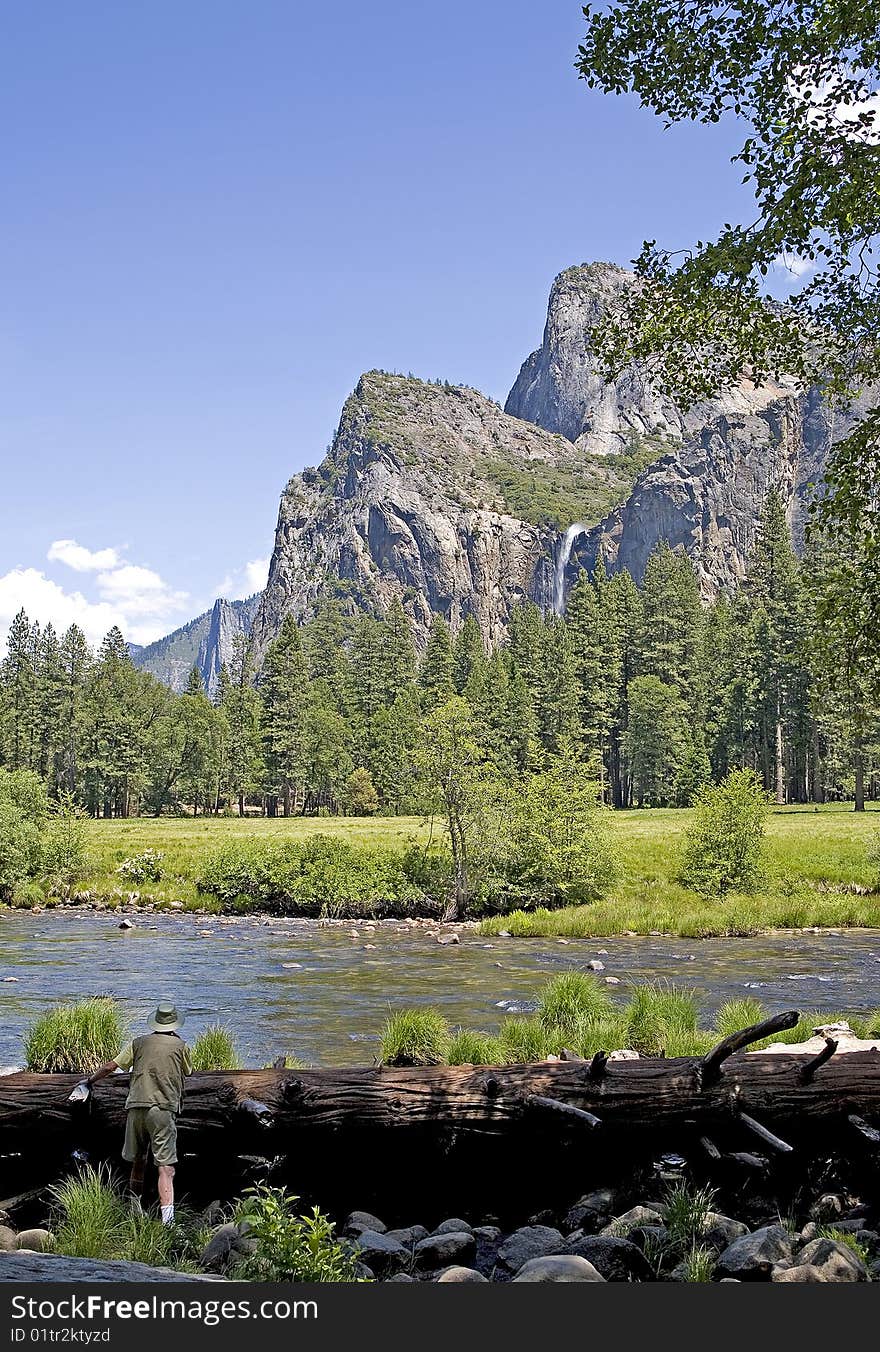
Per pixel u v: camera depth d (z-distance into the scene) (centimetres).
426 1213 801
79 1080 807
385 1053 1181
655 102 883
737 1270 611
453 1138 778
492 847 3862
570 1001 1431
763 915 3428
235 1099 786
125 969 2520
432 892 3966
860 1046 1120
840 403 988
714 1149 768
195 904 4122
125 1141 756
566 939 3238
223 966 2586
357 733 12231
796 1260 619
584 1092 777
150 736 11756
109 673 13175
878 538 962
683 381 990
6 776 4569
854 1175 780
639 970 2481
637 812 8362
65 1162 812
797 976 2352
